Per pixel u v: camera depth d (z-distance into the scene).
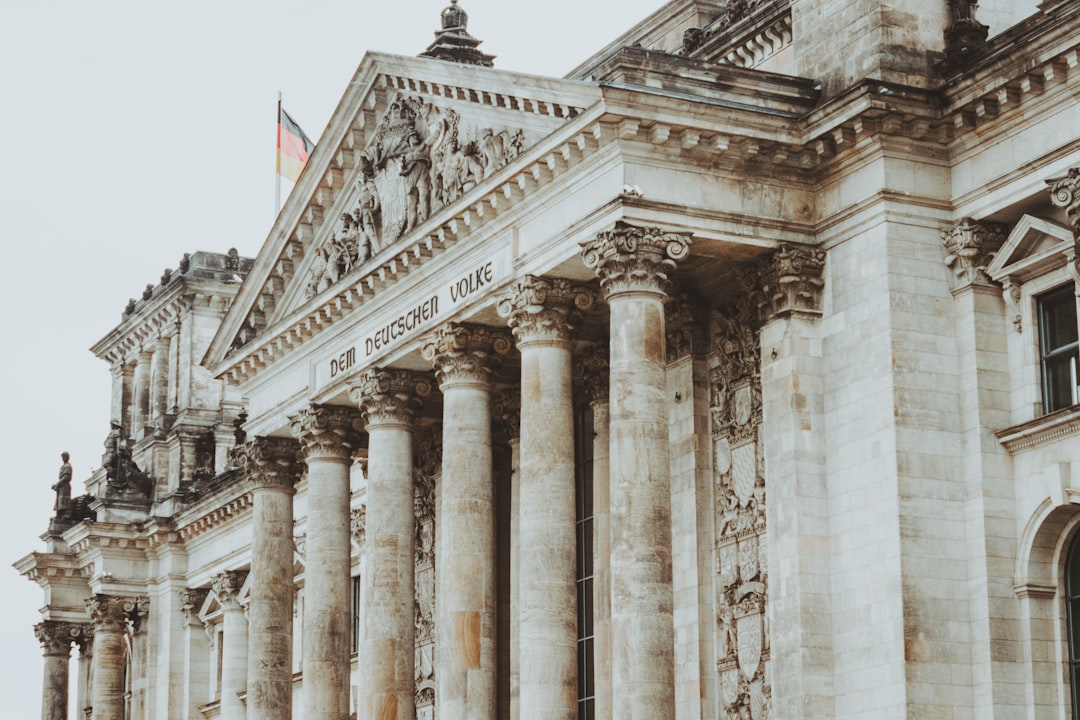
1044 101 64.50
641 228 67.00
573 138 68.31
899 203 67.31
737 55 79.44
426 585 93.31
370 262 81.75
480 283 75.69
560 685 69.38
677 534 73.81
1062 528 65.12
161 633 132.12
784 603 67.44
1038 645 64.44
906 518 64.94
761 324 70.31
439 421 89.25
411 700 81.62
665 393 67.75
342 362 86.44
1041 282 66.00
